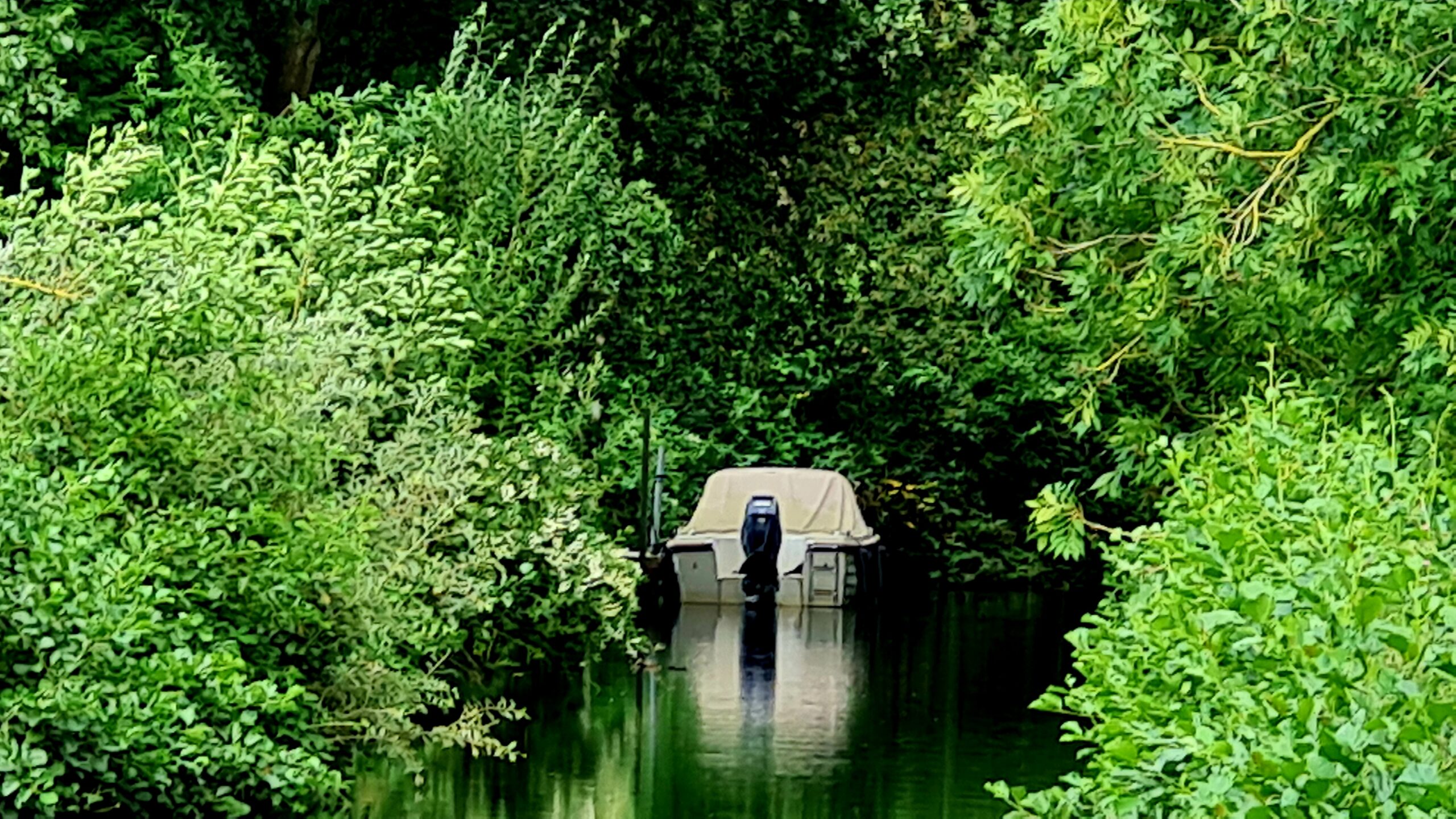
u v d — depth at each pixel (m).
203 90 28.02
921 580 44.69
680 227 34.56
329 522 17.36
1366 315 19.69
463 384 23.28
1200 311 20.69
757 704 23.52
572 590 23.62
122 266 17.33
